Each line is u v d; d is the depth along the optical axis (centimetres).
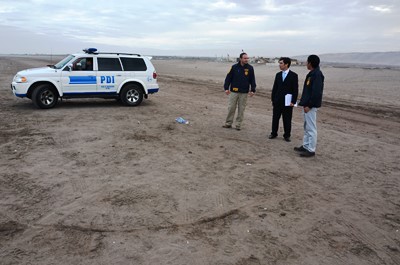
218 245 371
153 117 1068
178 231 396
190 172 590
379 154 761
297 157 707
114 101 1387
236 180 563
